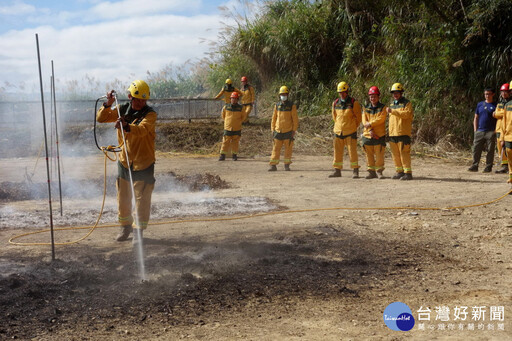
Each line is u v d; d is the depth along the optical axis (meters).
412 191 9.88
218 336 3.53
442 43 17.31
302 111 22.30
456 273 5.06
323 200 9.06
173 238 6.36
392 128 11.48
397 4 19.62
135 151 5.95
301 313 3.96
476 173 12.59
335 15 22.72
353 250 5.84
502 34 16.66
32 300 4.16
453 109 17.45
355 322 3.78
